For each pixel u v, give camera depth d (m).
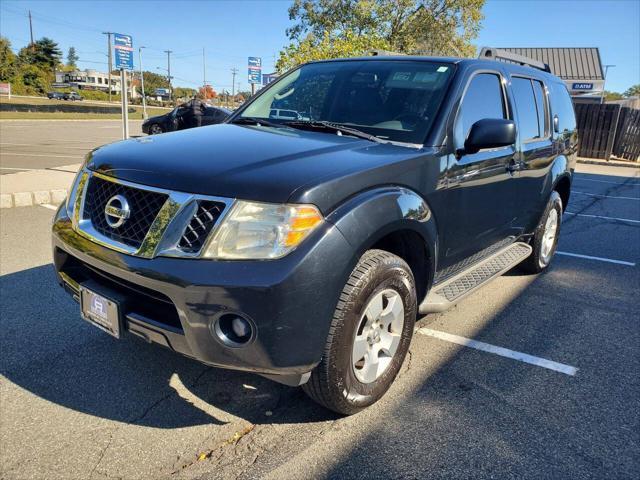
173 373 3.10
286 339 2.18
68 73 108.19
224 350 2.21
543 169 4.56
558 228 5.47
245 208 2.19
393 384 3.07
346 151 2.70
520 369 3.33
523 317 4.20
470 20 24.05
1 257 5.00
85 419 2.64
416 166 2.81
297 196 2.20
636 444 2.60
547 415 2.82
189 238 2.23
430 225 2.88
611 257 6.20
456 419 2.75
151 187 2.36
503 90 3.92
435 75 3.44
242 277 2.12
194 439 2.52
